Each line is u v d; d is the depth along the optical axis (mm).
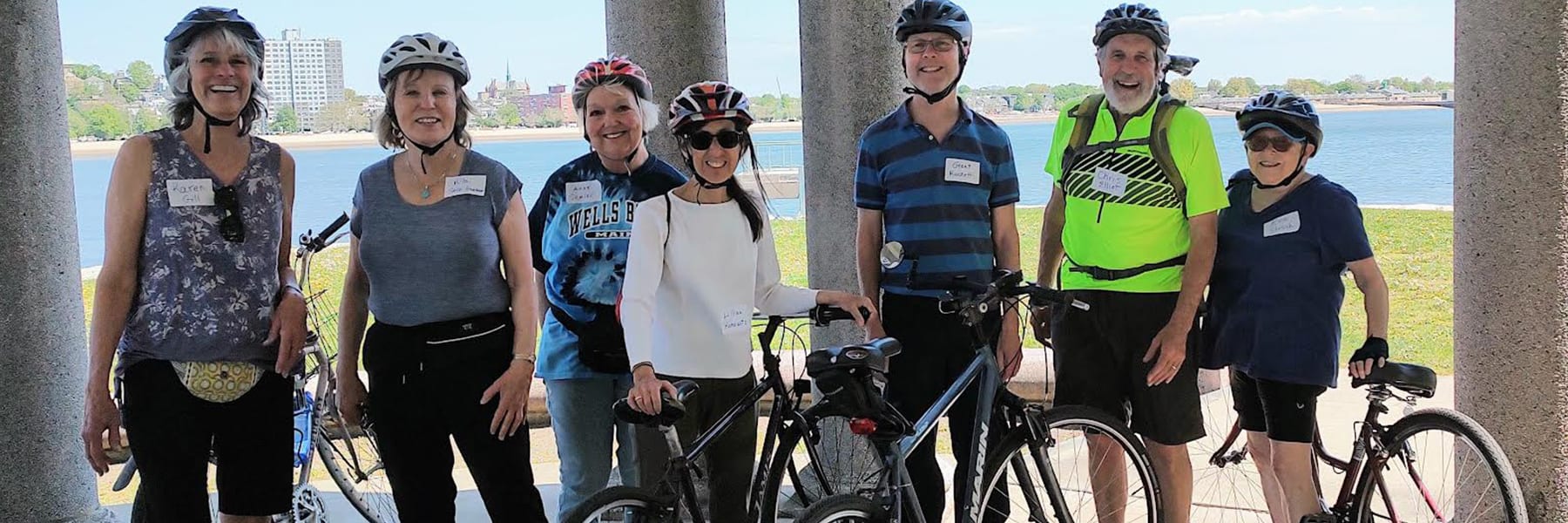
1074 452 3602
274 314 2963
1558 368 3496
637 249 2910
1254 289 3418
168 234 2834
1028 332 8211
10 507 3896
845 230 4293
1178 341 3311
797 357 6598
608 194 3369
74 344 4012
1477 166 3545
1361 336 9594
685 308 2955
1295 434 3389
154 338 2842
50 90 3852
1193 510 4371
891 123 3533
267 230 2947
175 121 2867
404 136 2920
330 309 4207
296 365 3035
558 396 3447
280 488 3055
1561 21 3326
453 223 2928
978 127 3508
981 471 3146
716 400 2982
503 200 3006
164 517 2883
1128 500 3484
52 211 3893
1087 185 3439
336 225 3613
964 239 3453
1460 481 3607
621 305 2891
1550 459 3527
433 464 3016
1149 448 3559
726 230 2967
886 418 2803
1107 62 3328
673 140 4301
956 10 3367
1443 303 9875
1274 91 3420
